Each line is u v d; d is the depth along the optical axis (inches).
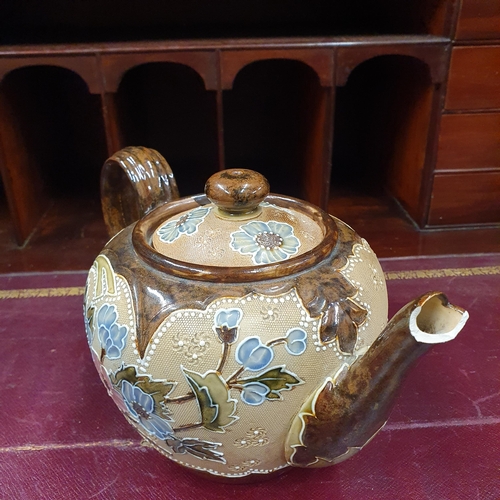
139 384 21.2
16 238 54.9
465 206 55.9
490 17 47.1
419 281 46.9
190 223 24.0
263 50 46.7
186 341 20.2
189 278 21.0
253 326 20.1
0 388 34.8
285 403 21.0
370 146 71.6
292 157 68.9
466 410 32.2
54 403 33.4
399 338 18.4
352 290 21.8
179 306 20.6
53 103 66.9
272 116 69.9
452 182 54.6
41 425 31.7
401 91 59.8
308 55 47.2
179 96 68.1
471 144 52.7
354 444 21.5
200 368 20.2
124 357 21.3
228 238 22.6
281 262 21.1
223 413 20.8
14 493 27.3
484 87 50.1
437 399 33.1
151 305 21.0
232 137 71.1
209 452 22.8
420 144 55.5
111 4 61.9
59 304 44.5
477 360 36.4
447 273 48.1
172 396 20.9
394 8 58.6
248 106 69.3
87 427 31.5
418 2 52.6
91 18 62.6
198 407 20.9
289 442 22.2
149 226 25.4
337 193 67.1
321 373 20.9
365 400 19.9
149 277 21.8
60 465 28.9
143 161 30.2
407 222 59.0
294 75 64.2
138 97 64.9
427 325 19.1
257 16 64.5
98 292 23.3
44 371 36.4
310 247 22.9
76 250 54.2
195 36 52.1
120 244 24.7
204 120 69.7
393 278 47.5
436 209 55.9
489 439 30.1
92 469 28.6
